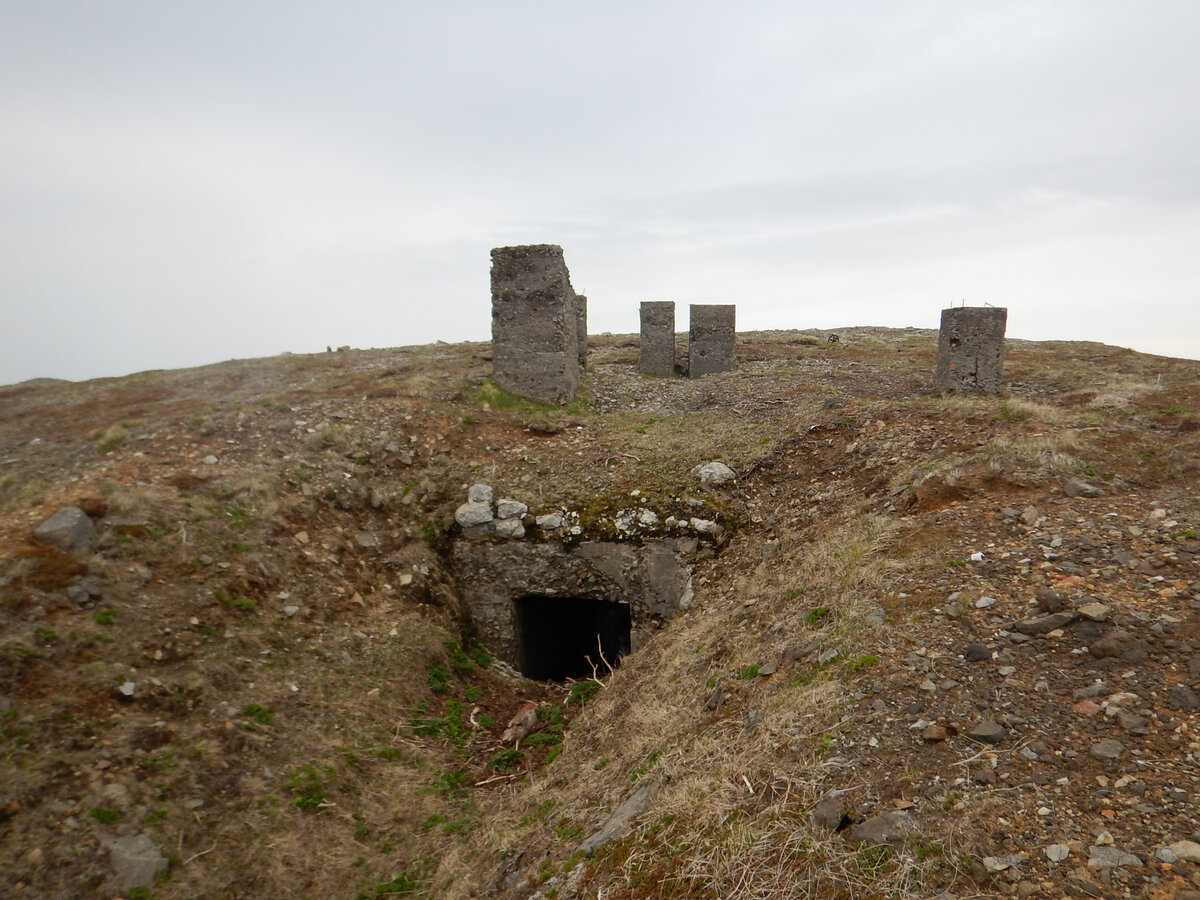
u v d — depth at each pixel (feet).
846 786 11.25
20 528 23.61
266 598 25.16
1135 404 36.70
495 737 24.11
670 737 16.52
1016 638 13.87
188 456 32.30
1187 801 9.37
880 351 77.00
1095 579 15.26
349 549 29.76
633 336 102.78
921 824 10.05
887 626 15.46
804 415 37.76
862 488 27.45
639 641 30.53
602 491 33.01
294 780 19.06
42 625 19.98
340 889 16.70
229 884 16.15
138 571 23.29
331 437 35.88
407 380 48.78
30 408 51.75
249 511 28.53
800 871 9.92
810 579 20.48
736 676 17.34
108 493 26.25
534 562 31.53
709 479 32.83
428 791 20.26
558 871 13.21
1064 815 9.64
